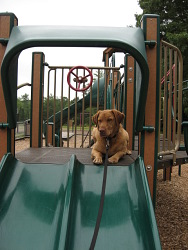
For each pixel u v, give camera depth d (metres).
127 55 3.14
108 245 1.19
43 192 1.48
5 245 1.19
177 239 2.31
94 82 6.36
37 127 3.16
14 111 1.72
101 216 1.27
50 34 1.46
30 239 1.21
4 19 1.75
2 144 1.78
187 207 3.19
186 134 2.51
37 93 3.18
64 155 2.41
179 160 2.44
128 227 1.28
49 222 1.29
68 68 3.38
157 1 12.42
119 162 2.09
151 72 1.79
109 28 1.58
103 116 2.13
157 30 1.79
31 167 1.67
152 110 1.80
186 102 10.91
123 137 2.26
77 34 1.47
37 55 3.20
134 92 3.02
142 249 1.17
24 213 1.34
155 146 1.80
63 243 1.09
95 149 2.24
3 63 1.44
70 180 1.46
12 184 1.52
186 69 11.04
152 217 1.25
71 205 1.33
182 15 12.52
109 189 1.53
